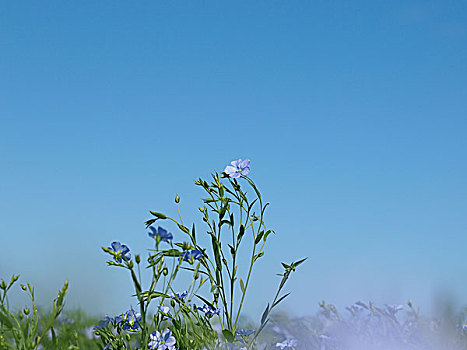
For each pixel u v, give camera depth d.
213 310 0.73
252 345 0.73
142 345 0.66
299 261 0.72
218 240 0.73
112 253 0.65
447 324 0.73
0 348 0.63
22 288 0.66
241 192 0.73
